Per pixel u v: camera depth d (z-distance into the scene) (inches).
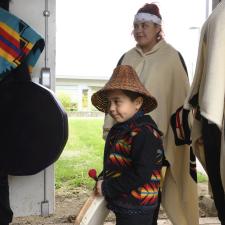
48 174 138.9
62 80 540.1
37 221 134.3
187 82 110.1
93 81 552.7
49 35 132.6
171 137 108.8
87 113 486.6
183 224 112.3
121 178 76.4
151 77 106.0
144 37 107.7
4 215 118.2
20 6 129.9
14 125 121.3
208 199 146.1
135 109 80.7
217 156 82.8
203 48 85.4
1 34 113.2
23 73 119.3
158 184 78.9
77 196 166.7
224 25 76.8
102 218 80.5
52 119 119.4
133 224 75.7
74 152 271.6
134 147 75.8
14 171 121.5
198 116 90.2
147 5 108.7
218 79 76.7
